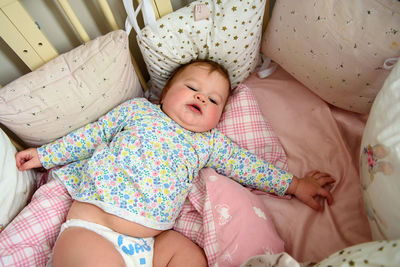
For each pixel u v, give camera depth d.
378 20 0.72
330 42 0.83
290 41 0.95
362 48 0.77
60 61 0.82
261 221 0.75
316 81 0.97
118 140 0.86
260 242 0.70
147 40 0.89
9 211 0.76
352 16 0.75
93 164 0.80
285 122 1.06
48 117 0.84
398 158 0.52
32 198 0.84
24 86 0.79
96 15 0.96
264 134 1.01
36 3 0.83
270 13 1.24
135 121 0.89
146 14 0.83
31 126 0.83
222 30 0.91
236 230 0.72
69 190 0.84
